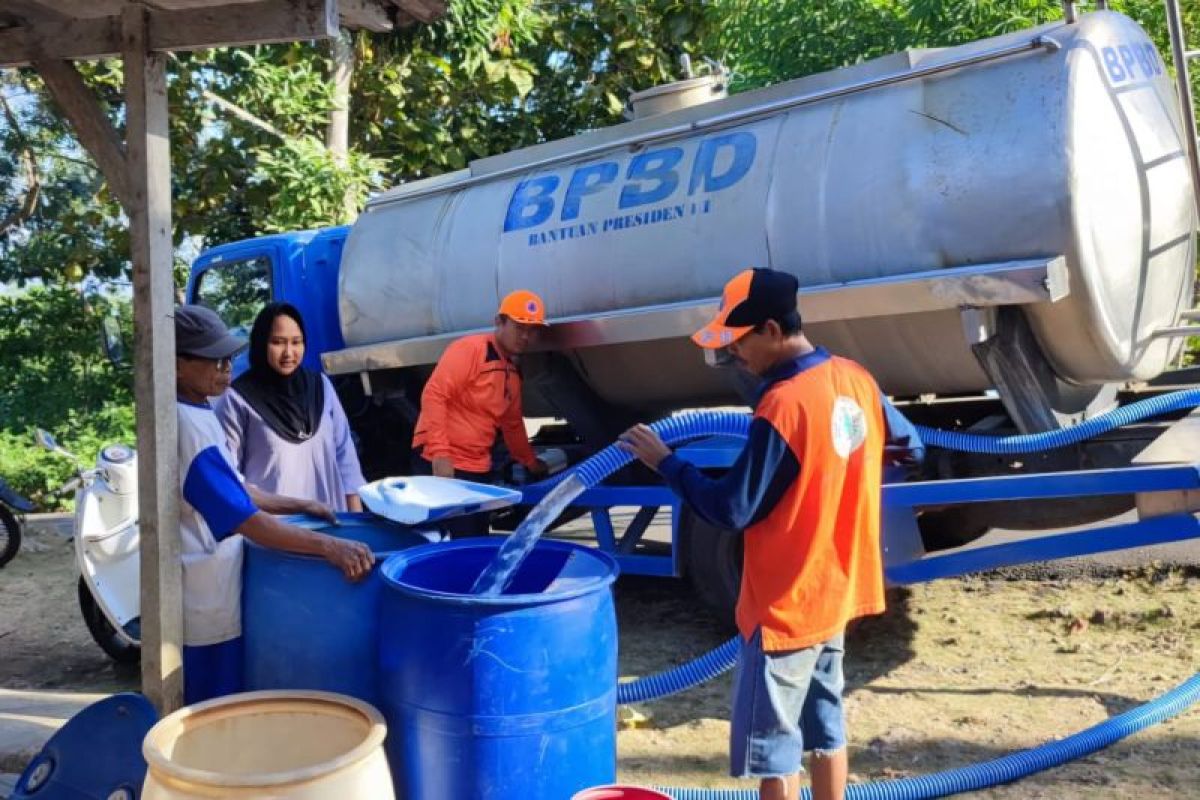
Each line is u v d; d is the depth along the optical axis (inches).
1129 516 198.2
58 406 560.4
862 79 195.8
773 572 111.9
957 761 158.6
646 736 175.0
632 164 220.8
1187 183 203.2
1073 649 203.5
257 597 138.6
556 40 554.3
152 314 140.1
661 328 207.6
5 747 161.0
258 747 121.6
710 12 489.7
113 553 213.5
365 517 150.7
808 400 109.3
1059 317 178.4
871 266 187.6
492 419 223.6
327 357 262.8
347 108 485.7
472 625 114.0
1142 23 345.7
